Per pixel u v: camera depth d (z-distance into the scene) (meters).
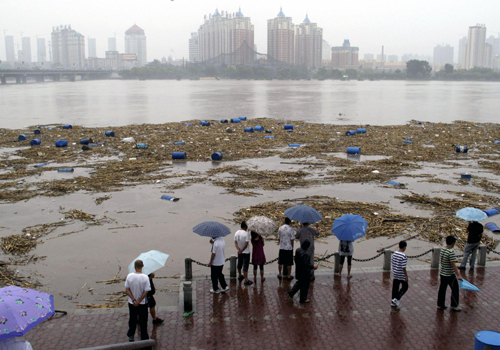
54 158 30.28
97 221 17.83
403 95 116.44
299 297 11.21
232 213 18.64
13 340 7.18
